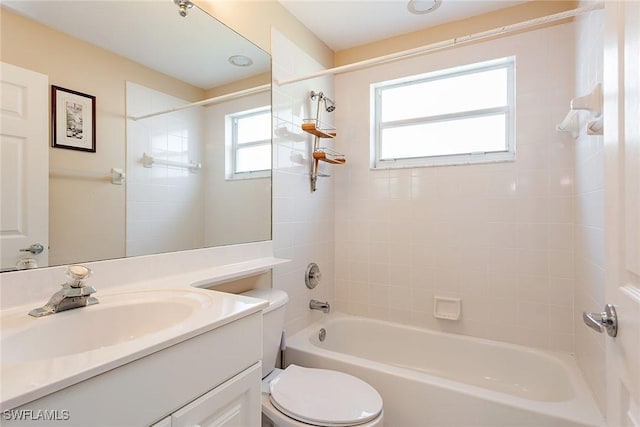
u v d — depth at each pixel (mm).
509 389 1864
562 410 1268
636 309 633
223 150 1565
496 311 2004
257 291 1620
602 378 1282
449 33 2115
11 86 903
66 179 1012
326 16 2039
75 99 1042
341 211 2479
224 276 1324
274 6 1877
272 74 1845
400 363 2189
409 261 2258
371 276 2383
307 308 2160
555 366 1744
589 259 1526
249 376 910
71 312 845
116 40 1159
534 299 1908
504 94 2068
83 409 549
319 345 2102
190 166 1417
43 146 962
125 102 1185
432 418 1441
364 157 2400
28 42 938
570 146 1816
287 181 1973
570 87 1809
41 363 564
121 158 1166
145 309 957
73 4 1044
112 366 583
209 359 783
